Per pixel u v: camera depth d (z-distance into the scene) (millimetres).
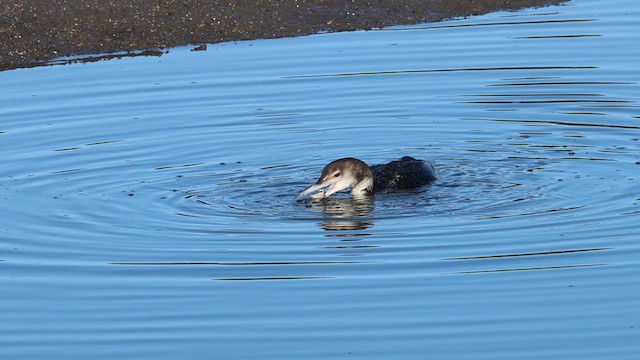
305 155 59844
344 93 69125
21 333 39906
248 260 45844
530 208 51125
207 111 66125
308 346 38625
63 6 84438
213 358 37875
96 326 40406
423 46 79000
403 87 70062
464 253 46094
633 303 41438
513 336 39094
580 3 91812
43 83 71875
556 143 60469
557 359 37438
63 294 43062
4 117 65188
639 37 80125
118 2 85688
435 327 39844
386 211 51406
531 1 91688
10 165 57875
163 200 53219
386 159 59219
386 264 45188
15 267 45469
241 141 61750
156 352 38375
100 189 54688
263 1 87438
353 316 40750
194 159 59125
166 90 69938
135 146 60656
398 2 89250
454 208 51406
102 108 66688
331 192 53438
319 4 87938
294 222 50312
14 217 51031
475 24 85125
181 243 47781
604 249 46156
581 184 54031
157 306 41938
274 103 67438
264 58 76688
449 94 68750
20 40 79750
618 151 58719
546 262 45031
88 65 76062
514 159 58250
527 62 74688
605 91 68562
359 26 84812
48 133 62531
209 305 41875
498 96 68125
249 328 40031
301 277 44156
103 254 46719
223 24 83750
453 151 60000
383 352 38094
